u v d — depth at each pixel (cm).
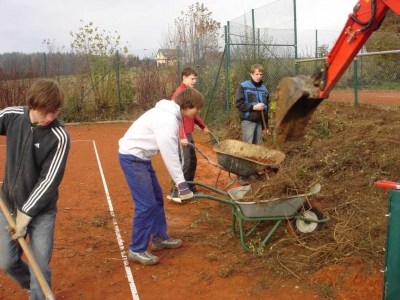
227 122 1224
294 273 414
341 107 1196
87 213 621
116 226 568
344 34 423
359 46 417
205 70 1409
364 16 407
